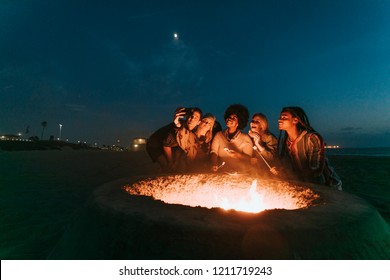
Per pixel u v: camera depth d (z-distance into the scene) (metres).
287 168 3.57
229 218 1.61
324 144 3.18
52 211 3.89
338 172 8.39
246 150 3.88
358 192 5.43
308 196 2.55
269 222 1.57
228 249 1.44
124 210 1.74
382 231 1.87
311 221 1.62
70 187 5.70
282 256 1.43
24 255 2.45
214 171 3.83
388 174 7.78
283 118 3.33
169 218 1.59
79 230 1.96
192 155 4.13
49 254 2.32
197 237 1.47
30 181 6.25
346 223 1.66
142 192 2.71
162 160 4.46
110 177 7.03
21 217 3.57
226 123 3.90
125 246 1.59
